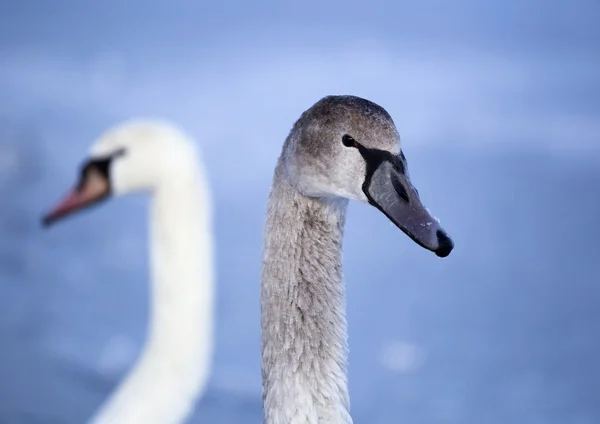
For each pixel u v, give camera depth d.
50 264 17.56
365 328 15.61
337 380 3.76
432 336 15.18
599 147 34.12
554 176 28.53
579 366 13.90
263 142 35.09
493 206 24.66
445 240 3.48
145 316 15.02
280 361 3.74
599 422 12.02
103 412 6.50
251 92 52.66
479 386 13.04
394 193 3.59
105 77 60.47
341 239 3.87
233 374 12.70
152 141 7.04
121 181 7.00
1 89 49.81
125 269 17.61
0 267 17.11
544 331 15.40
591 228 22.20
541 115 42.47
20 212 21.31
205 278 6.79
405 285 17.84
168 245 6.79
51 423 11.00
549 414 12.34
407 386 13.24
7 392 11.77
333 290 3.80
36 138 31.11
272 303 3.77
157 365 6.59
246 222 22.16
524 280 18.19
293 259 3.77
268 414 3.76
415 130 37.56
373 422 12.16
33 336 13.70
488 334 15.23
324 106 3.71
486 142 34.84
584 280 18.20
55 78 58.34
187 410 6.60
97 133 34.44
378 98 48.81
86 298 15.73
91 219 21.56
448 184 27.33
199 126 38.97
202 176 7.04
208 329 6.75
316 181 3.69
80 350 13.34
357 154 3.64
